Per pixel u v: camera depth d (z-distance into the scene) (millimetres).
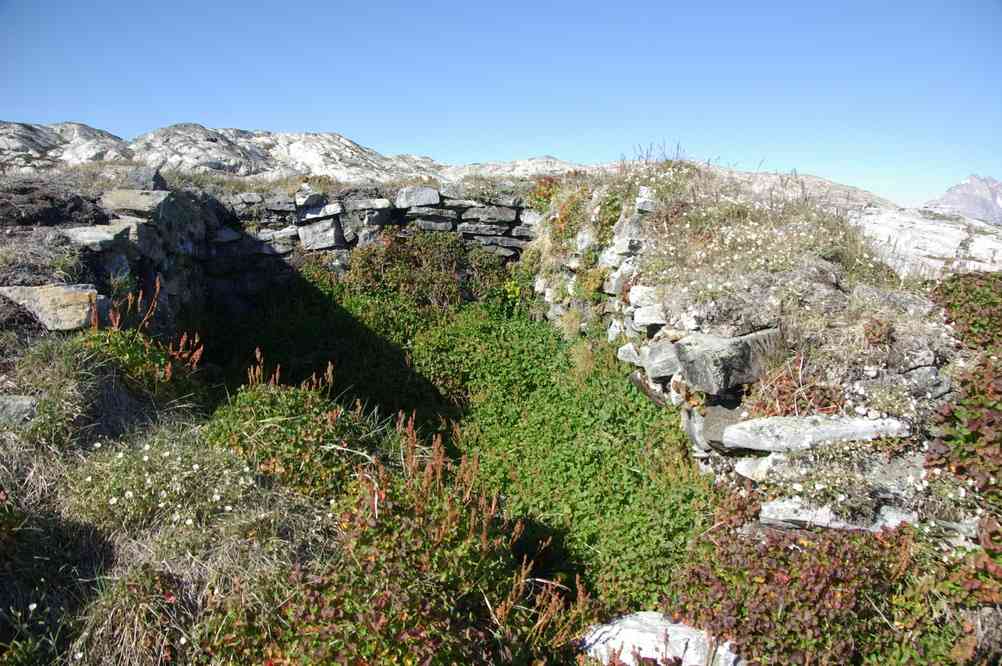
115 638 3396
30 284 5379
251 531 3957
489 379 7812
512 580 4219
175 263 8125
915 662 3838
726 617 4070
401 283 9750
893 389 5254
